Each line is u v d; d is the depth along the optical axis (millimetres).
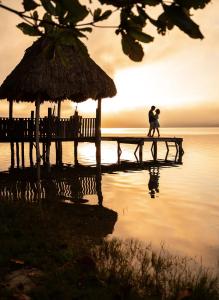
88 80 14164
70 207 10117
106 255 5812
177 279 5000
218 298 4359
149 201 11492
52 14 1275
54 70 13508
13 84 14070
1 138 16344
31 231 6625
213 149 38094
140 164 22891
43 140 17203
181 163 23672
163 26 1262
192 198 12094
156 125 25266
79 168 20312
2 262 5012
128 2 1269
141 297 4297
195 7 1195
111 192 13008
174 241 7160
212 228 8305
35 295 4074
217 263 5918
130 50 1390
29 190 12977
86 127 18484
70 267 5062
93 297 4129
